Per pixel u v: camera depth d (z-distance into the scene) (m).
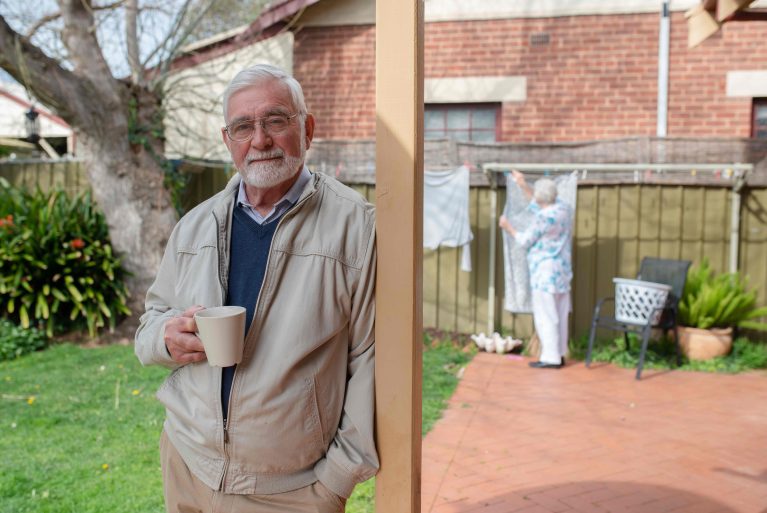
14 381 5.13
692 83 7.26
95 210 7.25
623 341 6.44
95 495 3.06
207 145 8.43
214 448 1.68
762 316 6.50
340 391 1.72
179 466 1.80
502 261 6.85
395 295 1.66
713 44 7.18
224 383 1.67
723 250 6.54
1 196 7.39
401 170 1.63
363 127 7.86
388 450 1.69
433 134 7.94
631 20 7.30
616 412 4.63
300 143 1.73
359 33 7.80
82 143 6.71
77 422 4.14
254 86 1.69
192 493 1.81
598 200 6.69
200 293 1.71
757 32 7.09
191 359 1.66
